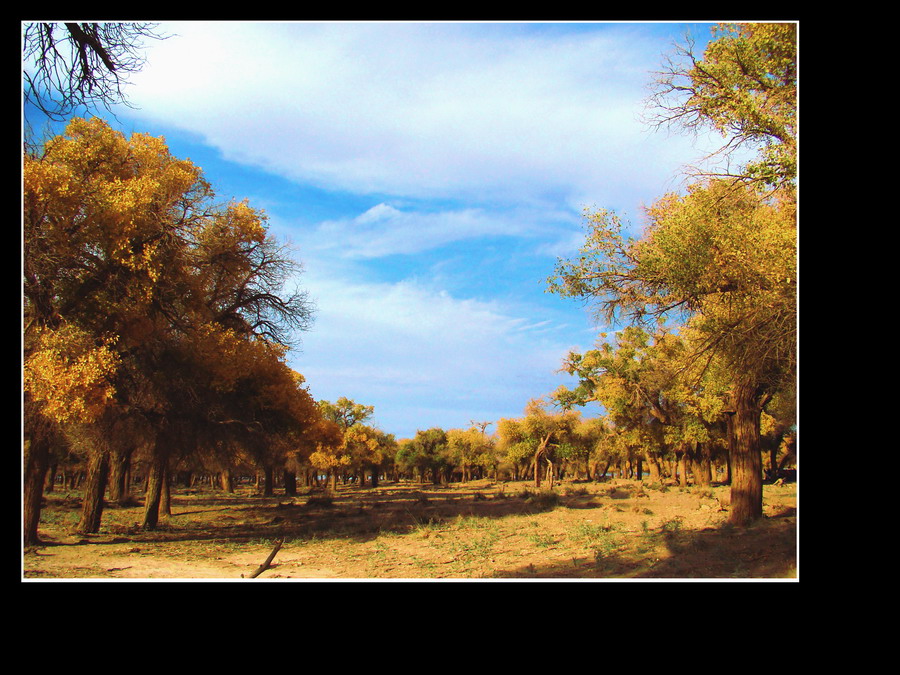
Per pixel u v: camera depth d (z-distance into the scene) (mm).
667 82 10844
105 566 12953
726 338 12453
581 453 52969
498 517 23812
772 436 44156
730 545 11883
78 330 15195
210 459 25219
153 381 19703
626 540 14586
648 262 11883
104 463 20797
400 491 65250
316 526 23281
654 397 38438
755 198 11195
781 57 9297
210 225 22094
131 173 19047
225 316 24781
